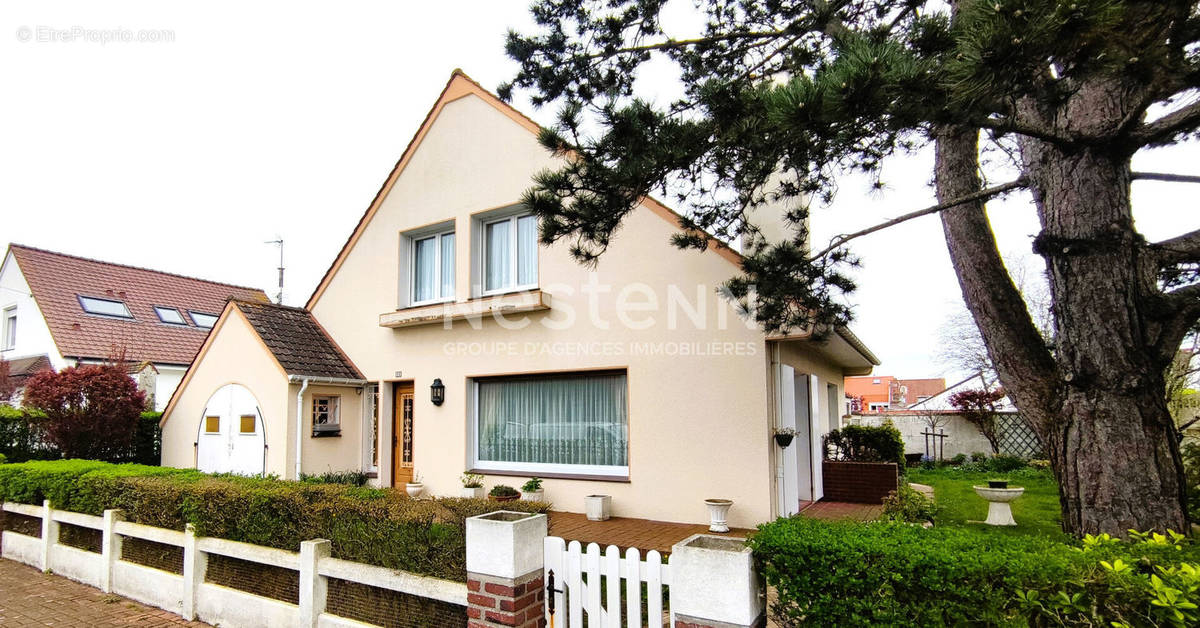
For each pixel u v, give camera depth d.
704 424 8.85
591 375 10.13
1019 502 10.84
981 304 5.49
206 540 6.02
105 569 6.95
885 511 7.79
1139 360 4.59
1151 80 3.33
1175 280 5.38
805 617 3.27
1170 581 2.76
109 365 13.21
